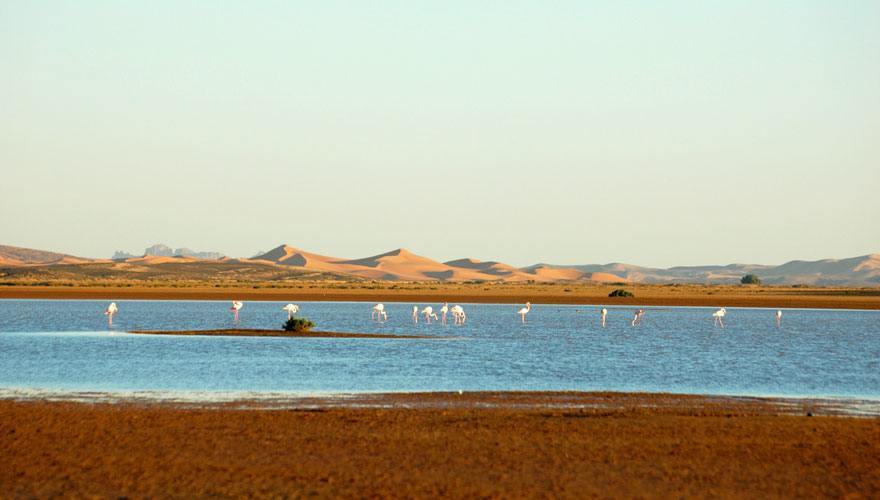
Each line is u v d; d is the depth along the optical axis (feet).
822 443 185.68
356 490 148.46
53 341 411.13
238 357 342.44
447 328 542.57
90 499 143.02
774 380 290.97
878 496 149.38
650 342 443.73
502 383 276.21
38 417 205.77
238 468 161.79
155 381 274.16
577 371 309.22
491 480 155.22
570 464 166.81
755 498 147.64
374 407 227.61
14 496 144.15
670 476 159.53
